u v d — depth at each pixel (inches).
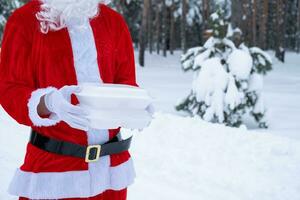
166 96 460.8
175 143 239.9
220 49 341.7
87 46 79.0
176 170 201.8
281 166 211.6
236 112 322.7
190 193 177.0
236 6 443.5
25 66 76.4
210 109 321.7
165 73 738.2
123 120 69.9
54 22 76.0
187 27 1321.4
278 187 186.7
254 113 323.3
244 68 320.2
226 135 252.5
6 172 189.8
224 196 175.9
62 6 75.2
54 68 77.0
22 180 79.0
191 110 337.1
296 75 734.5
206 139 247.4
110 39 82.7
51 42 76.9
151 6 1117.1
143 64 864.3
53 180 78.0
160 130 258.2
